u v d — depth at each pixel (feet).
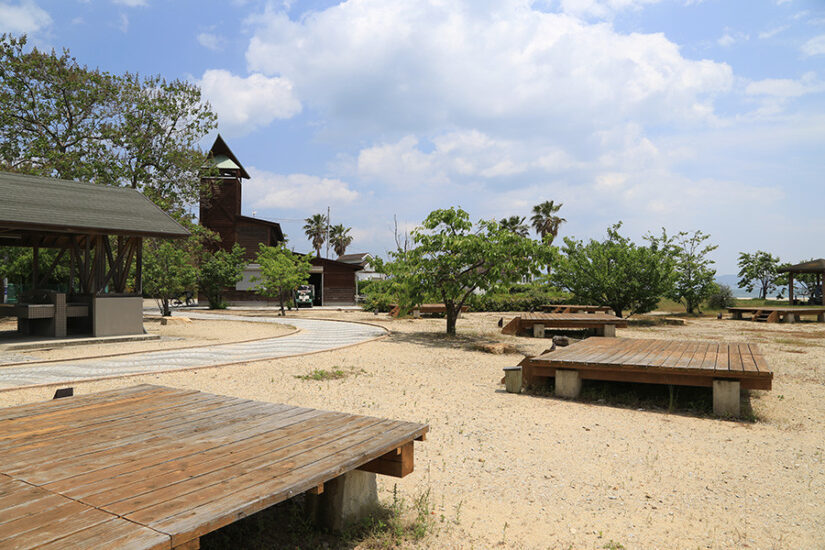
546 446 17.13
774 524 11.59
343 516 10.63
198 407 14.14
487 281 49.14
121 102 81.82
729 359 25.09
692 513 12.15
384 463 11.27
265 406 14.28
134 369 30.04
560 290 80.38
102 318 44.91
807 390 26.84
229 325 64.34
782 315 77.77
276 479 8.66
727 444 17.61
